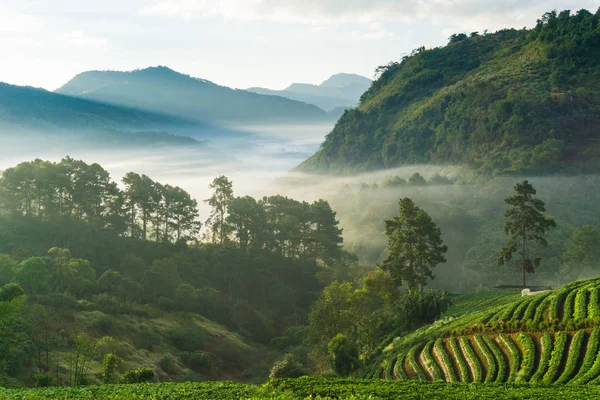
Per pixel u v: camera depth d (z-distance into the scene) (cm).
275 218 17262
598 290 7831
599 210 18050
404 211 11669
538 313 7638
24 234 13562
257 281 15088
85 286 11694
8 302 7975
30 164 14550
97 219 15238
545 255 15112
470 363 6856
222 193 16875
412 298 9569
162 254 15000
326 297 9756
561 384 5644
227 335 12181
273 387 5825
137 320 11281
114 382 7850
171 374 9738
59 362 8475
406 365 7531
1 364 7538
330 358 8000
